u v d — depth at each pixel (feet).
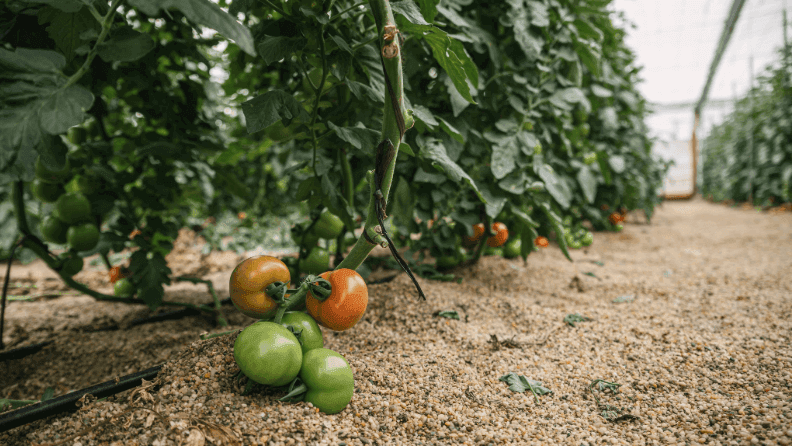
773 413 4.49
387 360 5.86
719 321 7.83
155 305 7.46
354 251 4.67
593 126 15.19
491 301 8.64
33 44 5.15
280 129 6.23
